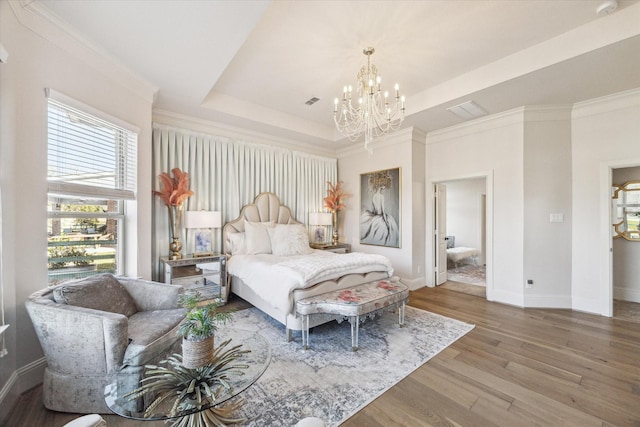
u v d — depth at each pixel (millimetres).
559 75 2766
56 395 1659
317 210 5535
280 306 2625
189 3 1841
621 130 3229
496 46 2672
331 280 2969
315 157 5504
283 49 2695
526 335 2811
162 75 2791
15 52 1769
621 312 3482
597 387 1949
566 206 3594
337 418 1656
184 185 3641
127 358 1622
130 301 2246
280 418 1652
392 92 3629
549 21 2312
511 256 3834
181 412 1195
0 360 1657
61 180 2154
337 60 2902
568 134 3580
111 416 1649
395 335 2824
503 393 1889
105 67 2441
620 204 4074
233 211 4395
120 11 1904
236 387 1334
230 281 4035
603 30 2270
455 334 2836
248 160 4582
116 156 2633
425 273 4836
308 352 2477
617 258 4086
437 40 2568
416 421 1633
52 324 1636
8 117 1727
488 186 4035
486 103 3500
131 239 2822
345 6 2137
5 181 1716
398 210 4715
